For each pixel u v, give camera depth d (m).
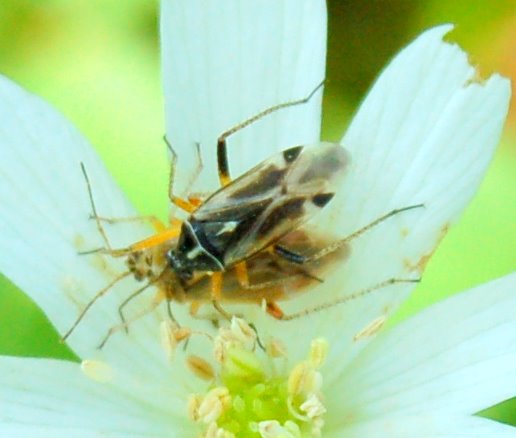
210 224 0.09
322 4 0.09
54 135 0.09
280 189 0.09
